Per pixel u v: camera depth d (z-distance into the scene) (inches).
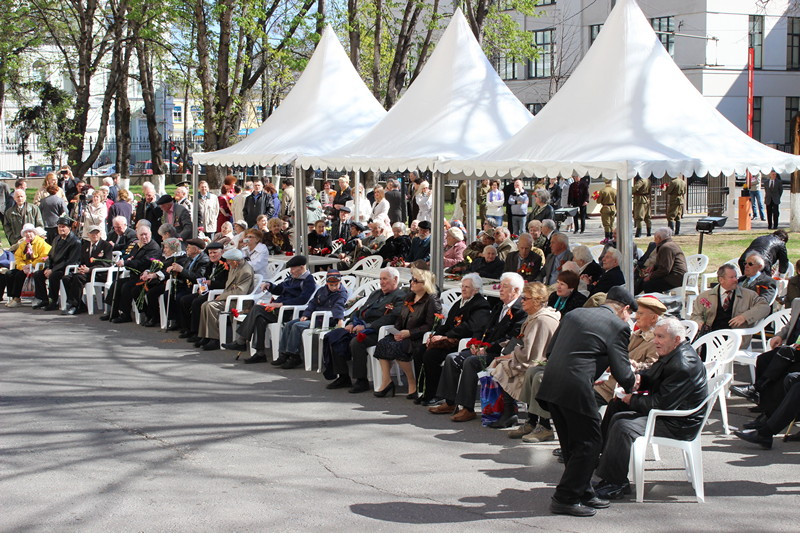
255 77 1016.9
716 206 1089.4
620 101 416.2
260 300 458.6
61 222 578.2
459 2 920.9
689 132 404.2
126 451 290.8
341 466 274.2
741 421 319.6
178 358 439.2
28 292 592.7
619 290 263.3
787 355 298.0
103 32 1469.0
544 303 311.3
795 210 888.3
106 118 1224.2
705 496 243.8
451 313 352.5
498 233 514.6
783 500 239.8
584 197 966.4
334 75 635.5
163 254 530.0
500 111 512.1
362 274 540.7
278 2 994.1
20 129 1459.2
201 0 930.7
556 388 230.5
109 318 542.9
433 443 299.6
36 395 365.7
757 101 1686.8
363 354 372.8
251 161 598.2
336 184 1253.1
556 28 1770.4
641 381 256.1
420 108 513.3
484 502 241.0
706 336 332.2
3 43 1191.6
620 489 241.9
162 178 1309.1
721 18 1625.2
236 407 348.5
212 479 262.1
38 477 264.4
